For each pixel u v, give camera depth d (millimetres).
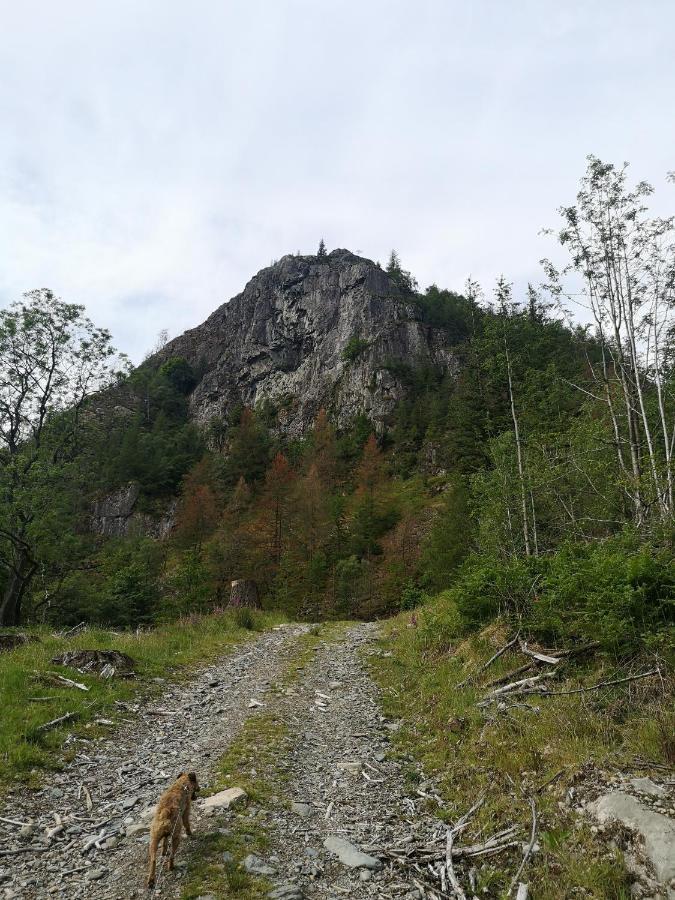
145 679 11859
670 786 5109
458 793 6637
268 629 20984
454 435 43781
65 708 9203
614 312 17266
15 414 25750
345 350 110750
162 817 4898
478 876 4988
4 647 12945
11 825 5762
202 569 38250
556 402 21109
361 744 8695
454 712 8930
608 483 16438
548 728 7043
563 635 9656
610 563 9117
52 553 25438
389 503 60125
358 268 126500
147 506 82875
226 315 155125
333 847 5496
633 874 4328
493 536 20047
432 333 110062
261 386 123188
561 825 5180
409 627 18016
